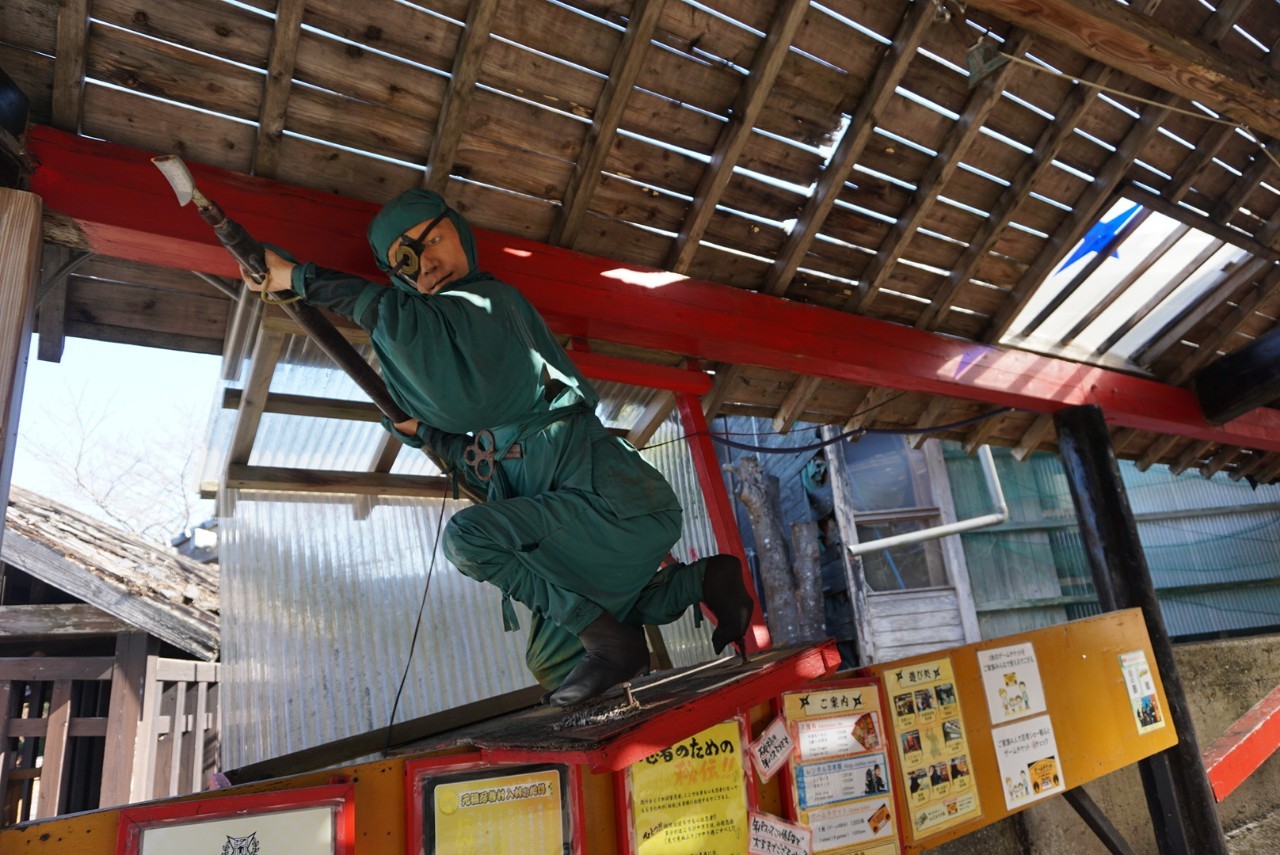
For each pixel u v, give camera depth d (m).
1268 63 3.97
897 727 2.87
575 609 1.99
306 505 4.29
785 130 3.48
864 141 3.47
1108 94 3.89
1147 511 8.96
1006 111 3.76
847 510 8.51
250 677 3.92
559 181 3.22
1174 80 3.49
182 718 6.55
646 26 2.87
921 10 3.24
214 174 2.68
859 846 2.63
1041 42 3.60
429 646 4.41
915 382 4.31
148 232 2.48
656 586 2.18
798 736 2.61
